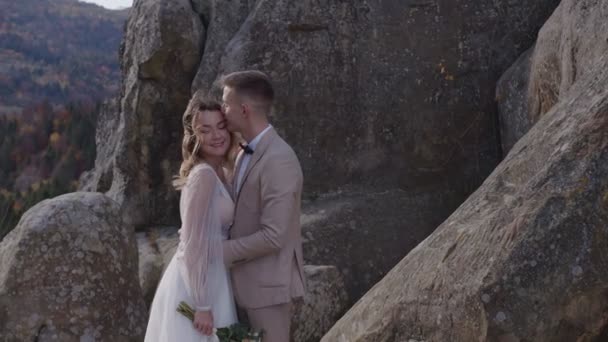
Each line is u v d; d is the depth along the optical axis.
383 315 3.95
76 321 4.80
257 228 3.49
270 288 3.47
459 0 6.78
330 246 6.36
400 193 6.73
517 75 6.38
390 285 4.07
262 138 3.51
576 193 3.40
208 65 7.00
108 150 8.88
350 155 6.83
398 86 6.79
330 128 6.82
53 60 130.75
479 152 6.79
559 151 3.60
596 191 3.38
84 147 35.31
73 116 40.88
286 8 6.79
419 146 6.80
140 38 7.28
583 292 3.29
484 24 6.79
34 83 106.88
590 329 3.30
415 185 6.77
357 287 6.30
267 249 3.43
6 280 4.82
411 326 3.79
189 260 3.36
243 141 3.82
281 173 3.44
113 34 170.12
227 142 3.55
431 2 6.77
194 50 7.20
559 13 5.62
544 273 3.34
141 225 7.46
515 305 3.35
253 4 7.21
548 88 5.75
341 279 5.73
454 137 6.80
